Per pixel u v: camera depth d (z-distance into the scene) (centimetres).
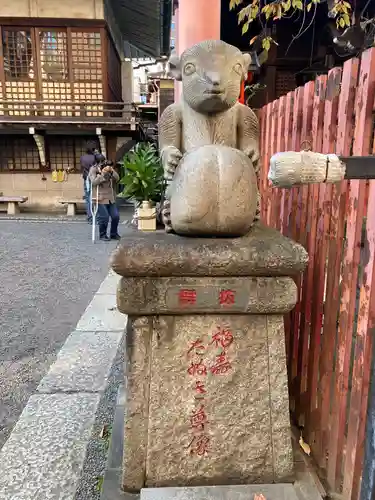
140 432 167
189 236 173
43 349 350
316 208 194
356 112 152
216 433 169
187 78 179
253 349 169
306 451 203
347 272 162
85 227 980
